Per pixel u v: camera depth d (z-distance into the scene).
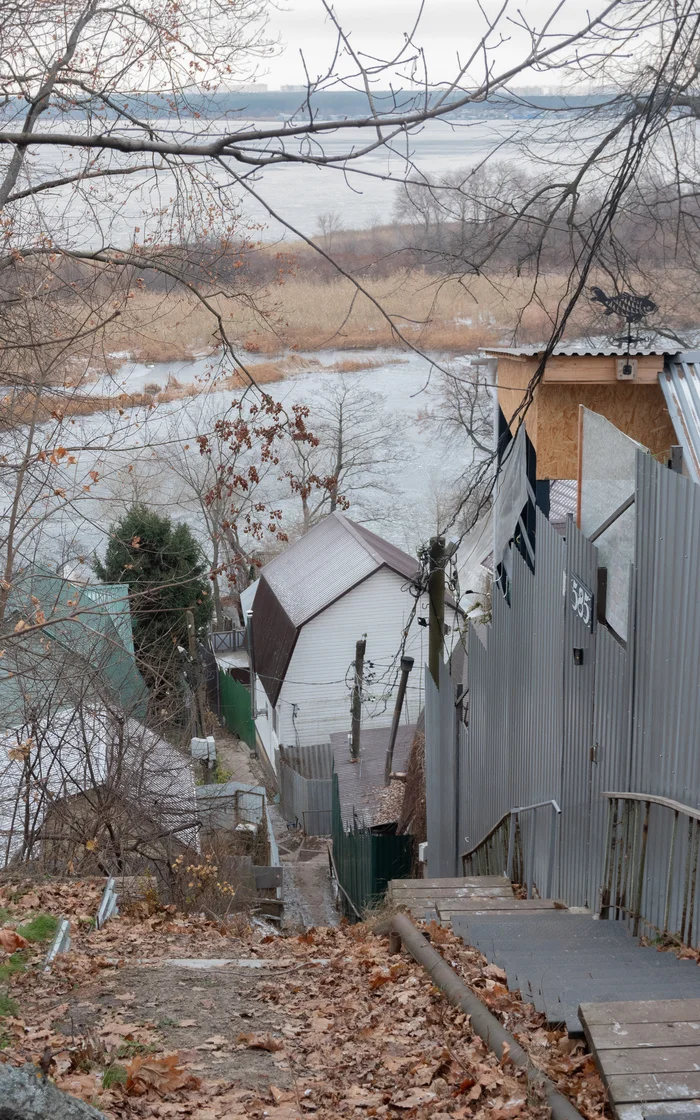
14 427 9.96
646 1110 3.61
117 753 12.92
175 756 15.66
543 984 5.34
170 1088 4.71
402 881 9.76
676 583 6.14
